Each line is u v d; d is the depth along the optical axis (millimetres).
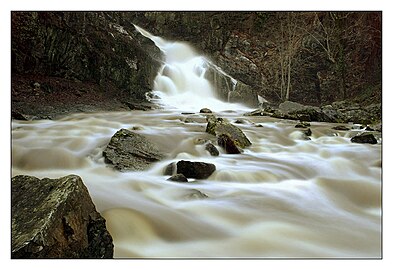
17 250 3090
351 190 6363
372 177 7004
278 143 9672
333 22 24344
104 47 17172
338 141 10070
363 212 5516
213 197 5594
